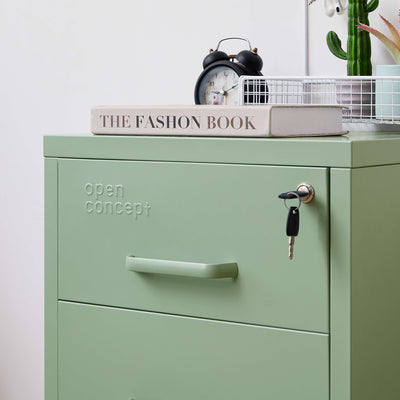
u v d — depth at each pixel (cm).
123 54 182
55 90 194
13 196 204
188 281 103
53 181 113
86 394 113
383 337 101
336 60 154
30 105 198
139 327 108
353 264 91
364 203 93
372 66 149
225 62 149
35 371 206
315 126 105
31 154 200
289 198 90
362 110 137
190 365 104
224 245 100
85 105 189
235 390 101
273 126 97
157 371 107
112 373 111
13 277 207
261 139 96
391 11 146
